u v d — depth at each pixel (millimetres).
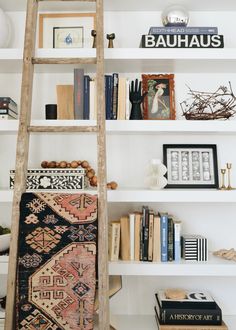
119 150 1735
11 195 1460
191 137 1737
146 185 1629
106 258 1253
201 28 1530
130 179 1730
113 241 1519
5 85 1735
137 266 1459
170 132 1593
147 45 1521
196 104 1650
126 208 1731
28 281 1233
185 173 1676
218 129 1496
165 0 1645
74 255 1245
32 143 1731
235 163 1735
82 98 1523
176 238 1536
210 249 1728
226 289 1718
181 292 1579
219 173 1729
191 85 1740
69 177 1504
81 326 1206
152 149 1737
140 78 1732
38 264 1243
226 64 1597
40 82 1735
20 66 1621
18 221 1275
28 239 1259
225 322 1614
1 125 1473
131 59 1511
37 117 1724
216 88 1740
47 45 1654
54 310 1217
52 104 1606
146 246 1515
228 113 1564
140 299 1709
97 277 1295
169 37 1522
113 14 1741
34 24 1431
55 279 1232
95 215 1271
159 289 1711
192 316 1468
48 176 1506
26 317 1214
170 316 1469
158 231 1518
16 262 1253
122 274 1453
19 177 1293
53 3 1645
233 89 1734
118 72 1725
